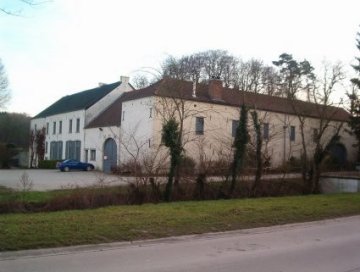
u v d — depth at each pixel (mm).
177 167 20156
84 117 51625
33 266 8188
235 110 40906
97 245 10016
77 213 13719
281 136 41688
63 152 57250
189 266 8422
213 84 40875
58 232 10648
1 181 28125
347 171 41875
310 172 26141
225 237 11805
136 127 35750
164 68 32406
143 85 48094
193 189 20484
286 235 12359
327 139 45062
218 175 21562
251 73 58625
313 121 44250
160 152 24953
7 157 57250
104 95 52594
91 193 17406
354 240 11742
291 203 18266
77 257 9008
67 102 61688
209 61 54625
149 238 11047
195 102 38500
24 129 83750
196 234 11844
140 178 18953
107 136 45312
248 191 22547
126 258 9016
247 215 14781
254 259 9172
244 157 22281
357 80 42594
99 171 45594
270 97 43625
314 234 12641
